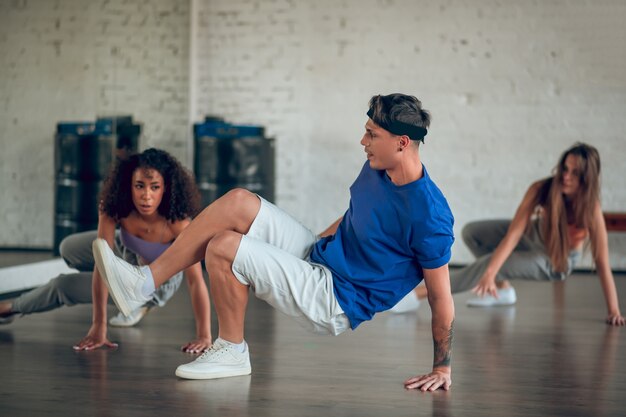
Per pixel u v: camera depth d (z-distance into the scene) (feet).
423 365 10.73
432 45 24.48
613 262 23.58
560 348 12.16
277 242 9.30
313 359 10.99
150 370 10.03
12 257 17.60
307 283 8.93
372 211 8.81
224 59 25.58
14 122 17.98
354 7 24.81
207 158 23.03
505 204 24.34
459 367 10.67
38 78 18.65
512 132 24.21
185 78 25.12
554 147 24.00
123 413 8.07
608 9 23.50
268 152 23.43
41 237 18.54
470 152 24.45
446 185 24.64
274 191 23.77
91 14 20.49
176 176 11.13
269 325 13.70
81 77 20.13
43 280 18.42
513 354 11.64
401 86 24.68
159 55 23.61
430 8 24.43
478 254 17.02
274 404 8.54
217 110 25.67
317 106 25.13
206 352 9.72
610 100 23.62
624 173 23.59
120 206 11.05
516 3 24.00
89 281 11.96
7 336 12.25
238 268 8.97
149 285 9.16
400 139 8.53
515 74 24.11
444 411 8.39
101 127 20.80
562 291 19.10
